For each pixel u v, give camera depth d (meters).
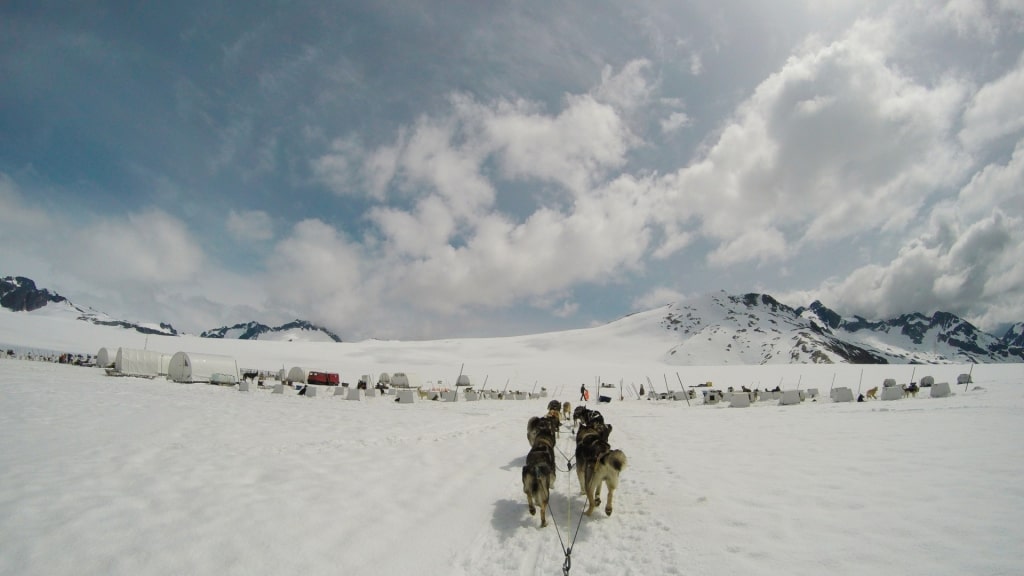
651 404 41.31
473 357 158.25
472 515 7.67
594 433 8.91
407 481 9.22
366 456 11.34
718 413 25.16
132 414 15.97
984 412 15.61
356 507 7.46
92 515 6.25
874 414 17.95
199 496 7.36
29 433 11.53
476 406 33.53
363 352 149.88
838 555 4.91
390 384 60.81
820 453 10.19
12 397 18.00
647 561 5.62
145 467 8.86
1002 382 32.12
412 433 15.46
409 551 6.17
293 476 8.95
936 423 13.58
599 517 7.52
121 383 30.41
